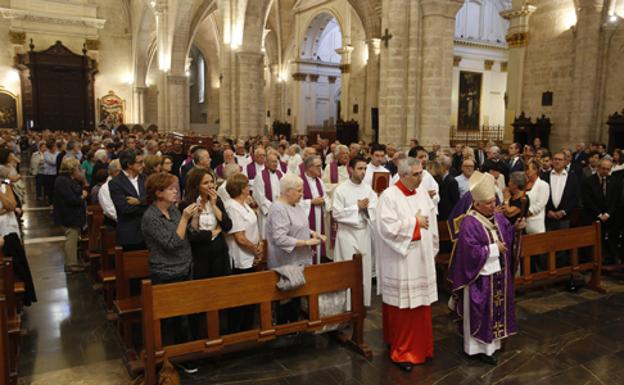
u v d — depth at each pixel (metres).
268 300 4.68
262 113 22.05
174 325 4.73
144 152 10.95
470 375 4.70
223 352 4.89
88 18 36.47
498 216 5.05
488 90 29.95
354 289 5.10
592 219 8.02
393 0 11.37
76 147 13.78
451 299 5.57
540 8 17.72
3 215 5.89
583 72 16.17
